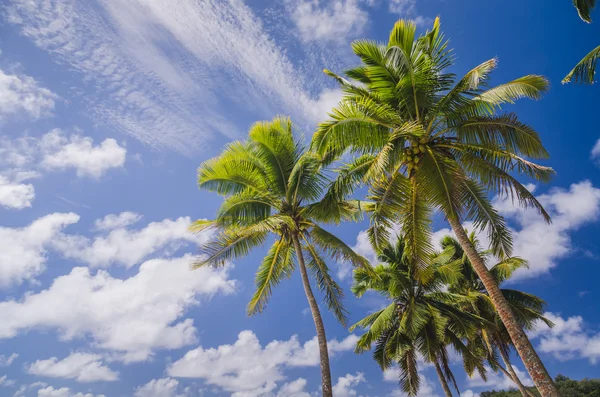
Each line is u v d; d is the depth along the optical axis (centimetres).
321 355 1390
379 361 2211
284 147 1659
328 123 1206
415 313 2022
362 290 2384
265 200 1627
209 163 1584
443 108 1248
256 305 1648
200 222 1570
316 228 1611
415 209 1284
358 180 1362
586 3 1080
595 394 4488
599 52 1002
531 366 971
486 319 2269
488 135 1205
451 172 1209
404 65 1190
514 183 1207
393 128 1267
